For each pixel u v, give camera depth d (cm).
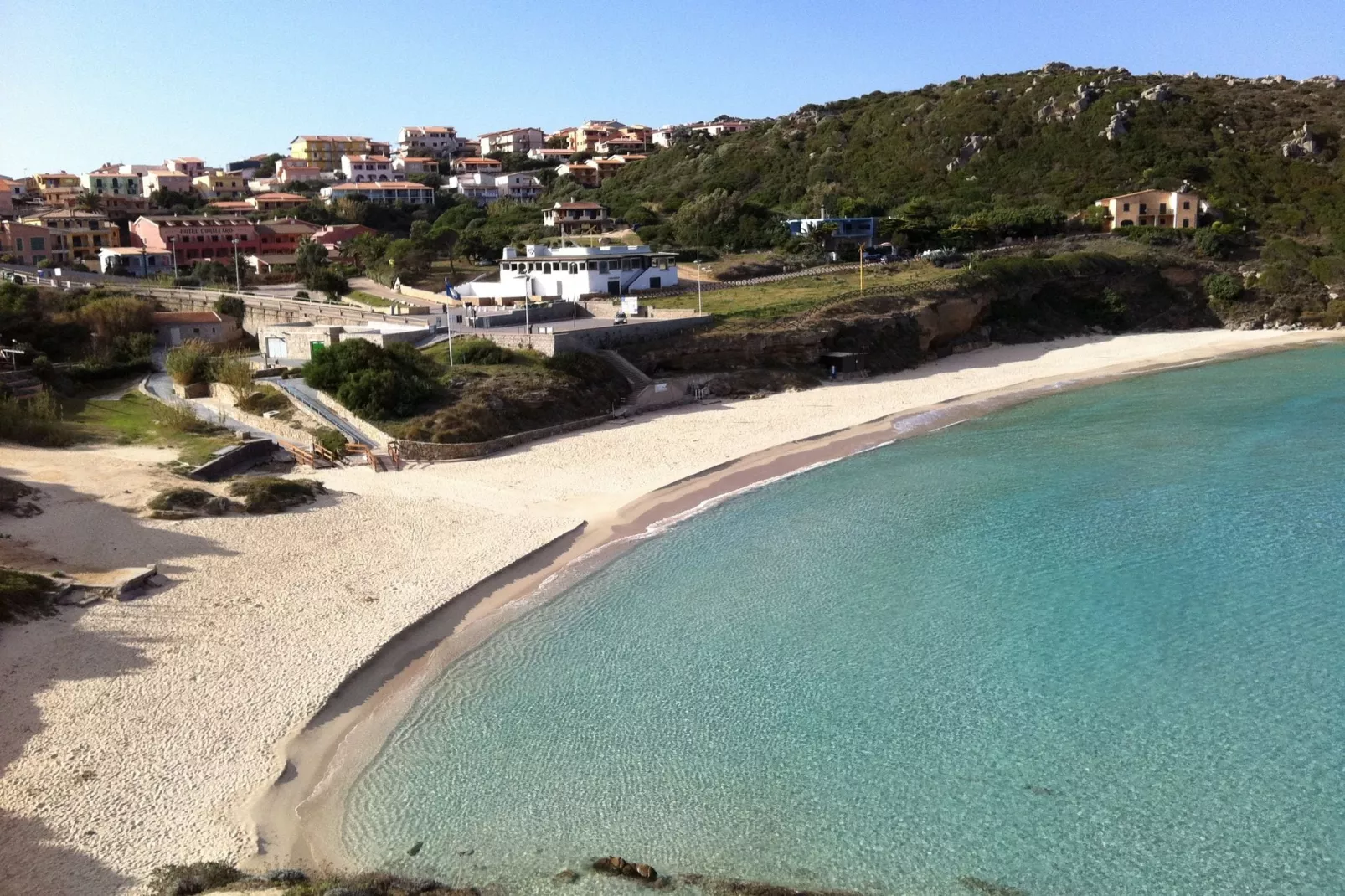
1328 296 10512
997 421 6378
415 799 2327
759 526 4334
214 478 4691
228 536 3944
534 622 3341
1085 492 4712
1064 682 2881
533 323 7881
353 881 2014
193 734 2531
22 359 7112
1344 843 2172
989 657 3047
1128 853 2144
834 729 2639
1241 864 2108
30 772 2325
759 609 3441
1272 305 10588
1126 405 6781
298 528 4109
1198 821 2250
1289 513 4322
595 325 7494
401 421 5594
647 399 6819
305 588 3500
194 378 6856
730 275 10862
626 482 4997
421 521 4297
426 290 10344
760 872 2089
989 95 16812
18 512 3881
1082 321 10556
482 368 6406
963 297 9412
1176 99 15638
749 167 16675
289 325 8125
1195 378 7819
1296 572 3662
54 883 1948
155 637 3058
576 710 2748
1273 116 15062
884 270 10762
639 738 2602
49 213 14538
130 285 10825
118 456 4969
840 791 2366
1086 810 2294
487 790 2367
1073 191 13812
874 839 2194
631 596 3566
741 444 5809
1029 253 11506
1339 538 4006
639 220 14062
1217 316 10725
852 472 5178
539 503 4634
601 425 6312
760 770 2452
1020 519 4331
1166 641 3130
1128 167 14075
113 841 2095
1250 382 7531
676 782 2403
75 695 2691
